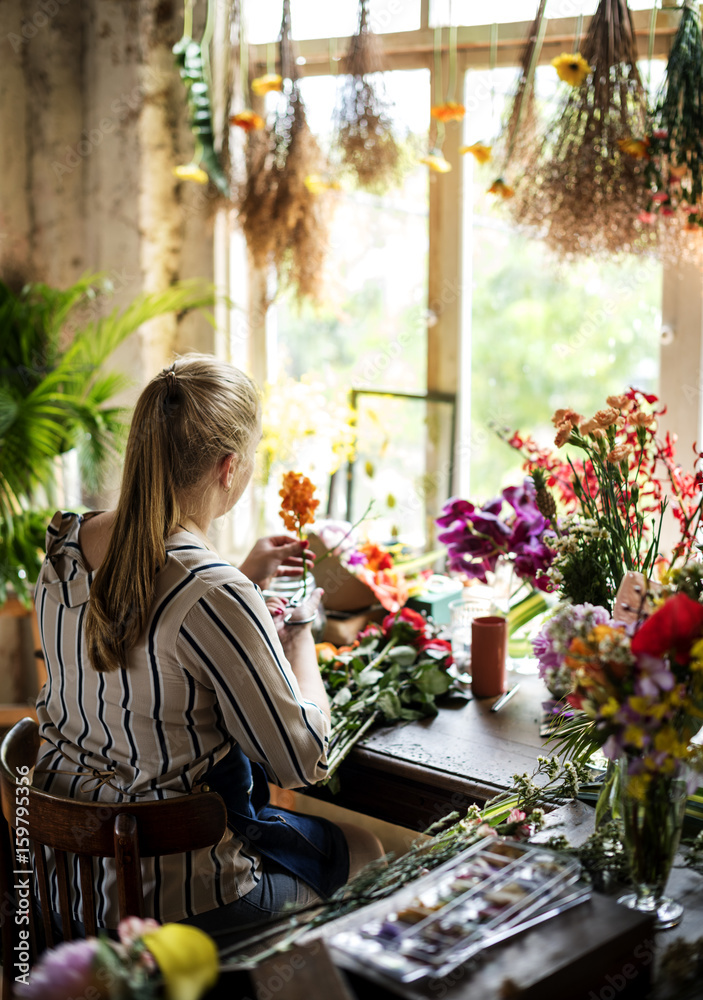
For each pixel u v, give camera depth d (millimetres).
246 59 2504
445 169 2191
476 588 1938
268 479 2617
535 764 1497
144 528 1260
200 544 1303
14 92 2688
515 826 1175
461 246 2500
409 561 2422
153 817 1192
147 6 2584
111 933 1275
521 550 1730
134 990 788
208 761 1330
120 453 2574
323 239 2434
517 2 2266
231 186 2504
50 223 2766
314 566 2125
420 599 2139
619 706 955
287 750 1305
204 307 2799
